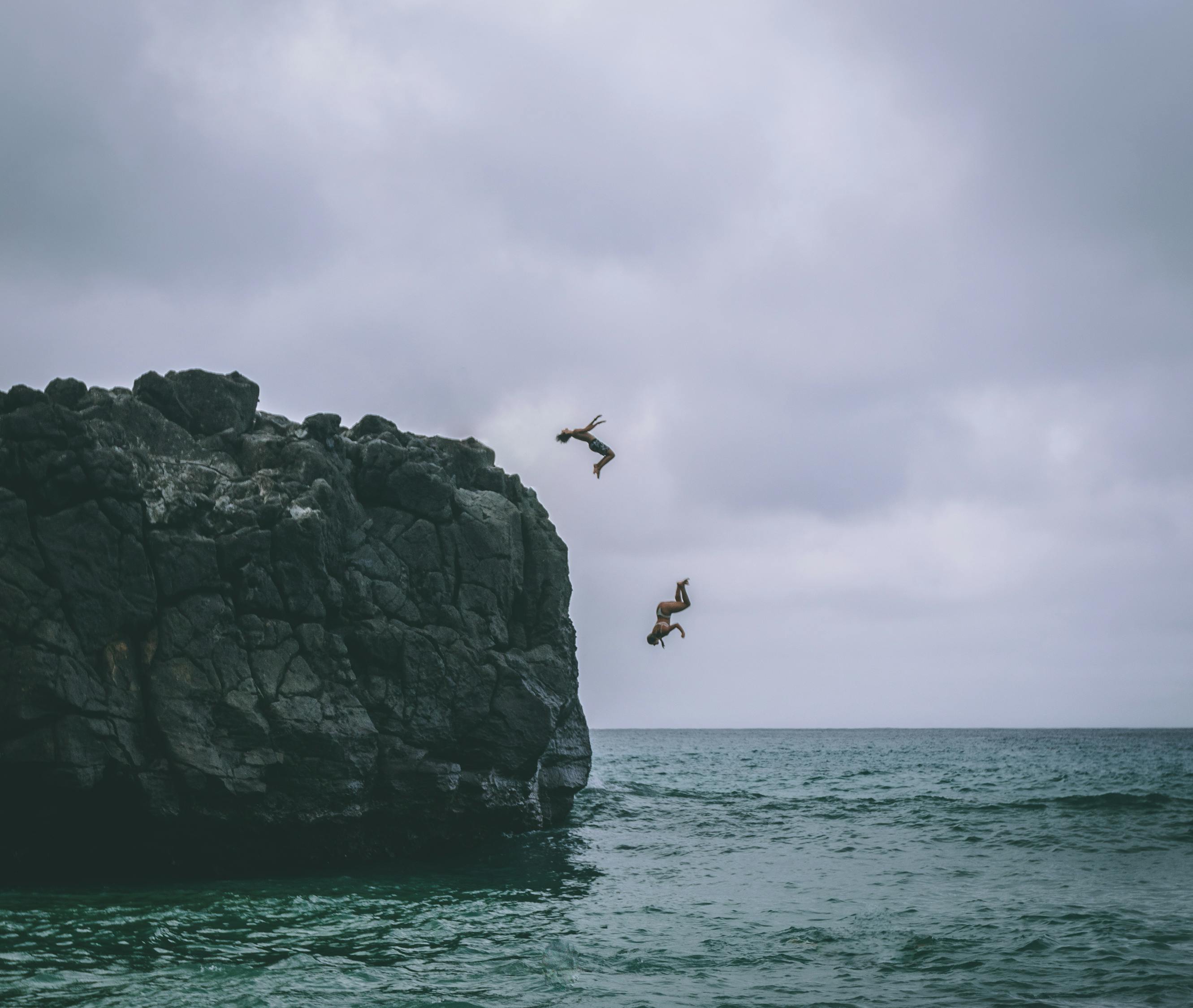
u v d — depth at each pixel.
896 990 12.89
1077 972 13.75
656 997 12.46
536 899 19.06
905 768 77.06
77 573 18.92
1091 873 22.45
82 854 19.27
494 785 24.98
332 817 21.12
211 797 19.53
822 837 28.95
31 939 14.13
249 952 14.05
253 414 24.62
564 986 12.90
